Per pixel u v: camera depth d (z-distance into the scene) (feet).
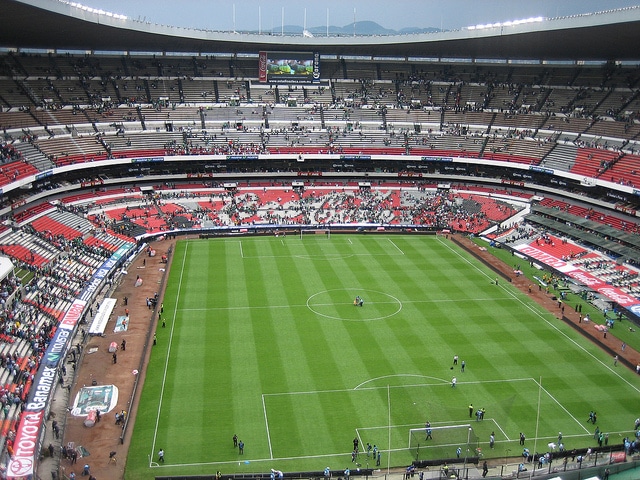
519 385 198.29
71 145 381.60
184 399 186.50
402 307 260.83
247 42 456.04
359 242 363.15
